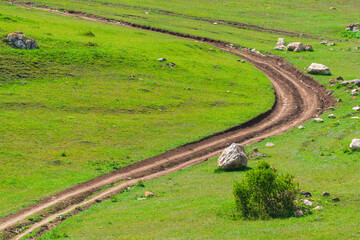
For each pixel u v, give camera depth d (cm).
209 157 5400
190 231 2961
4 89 6481
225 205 3359
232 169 4641
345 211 3014
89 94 6888
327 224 2788
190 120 6562
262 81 8844
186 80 8225
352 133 5625
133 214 3488
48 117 5969
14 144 5125
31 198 4059
